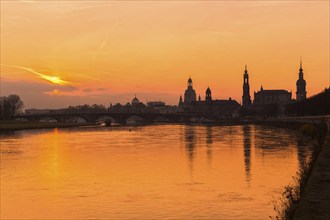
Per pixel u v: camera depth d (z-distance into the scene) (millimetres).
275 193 59188
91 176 77812
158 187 66062
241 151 116625
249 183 67250
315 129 157625
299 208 33500
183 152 117938
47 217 50719
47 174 80750
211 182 69125
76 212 52406
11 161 101875
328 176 46625
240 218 47781
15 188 67062
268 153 109000
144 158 104938
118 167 89375
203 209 52156
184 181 70625
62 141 169500
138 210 52562
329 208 32875
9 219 50406
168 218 48875
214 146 136250
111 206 54688
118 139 180875
